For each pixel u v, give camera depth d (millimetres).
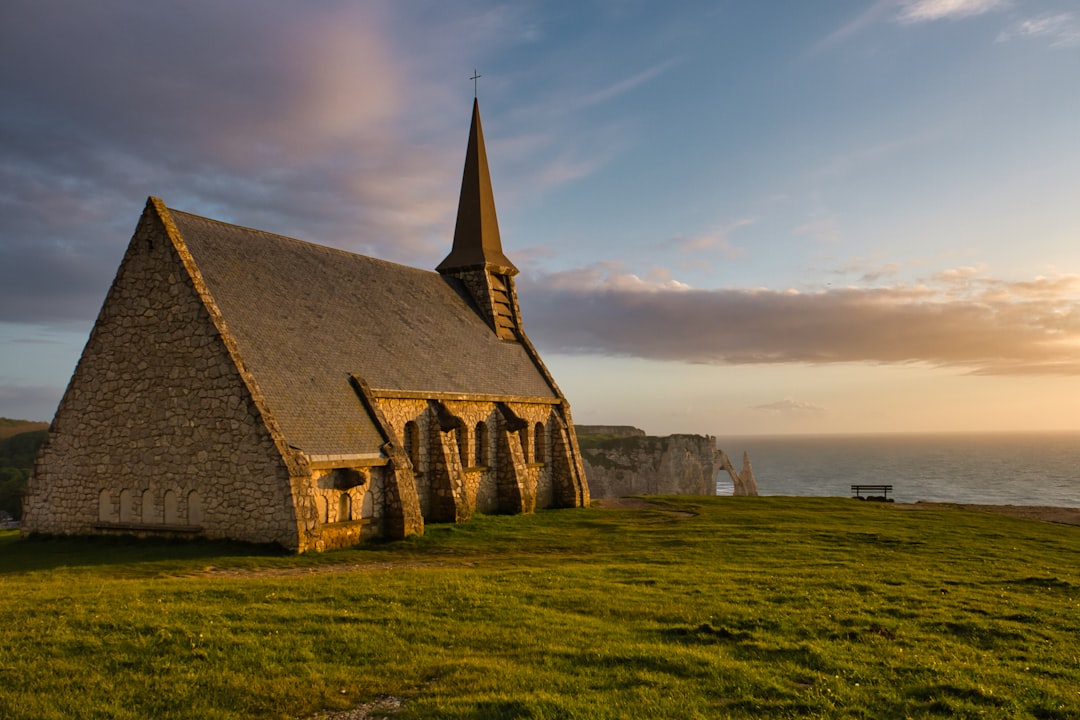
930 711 11352
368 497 31000
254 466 27234
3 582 20281
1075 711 11328
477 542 30938
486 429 42469
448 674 12266
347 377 33875
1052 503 159000
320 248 41438
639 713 10727
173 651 12766
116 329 30375
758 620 16000
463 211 54250
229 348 28172
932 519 40750
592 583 19922
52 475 31125
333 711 10961
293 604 16219
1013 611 17719
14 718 10242
